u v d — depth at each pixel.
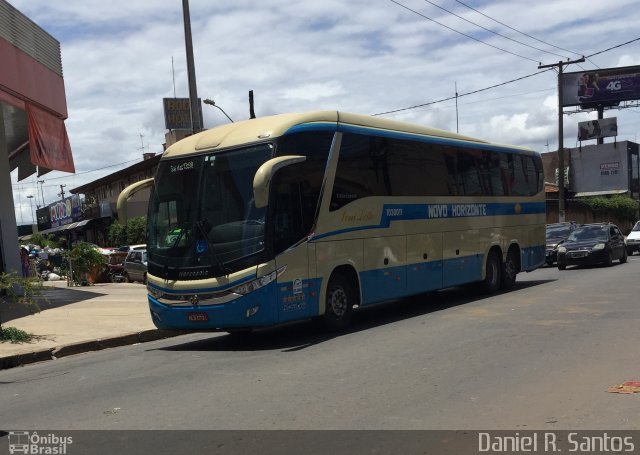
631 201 56.91
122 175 48.56
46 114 16.22
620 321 9.97
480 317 11.23
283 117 10.01
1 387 7.95
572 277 18.66
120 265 28.92
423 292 12.58
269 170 8.83
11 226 18.11
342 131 10.76
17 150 21.75
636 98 59.53
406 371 7.27
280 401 6.26
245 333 11.52
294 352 8.99
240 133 9.94
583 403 5.73
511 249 16.12
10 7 14.21
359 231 10.95
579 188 64.00
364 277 11.05
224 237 9.46
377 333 10.13
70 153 17.80
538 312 11.41
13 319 13.20
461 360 7.71
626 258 24.33
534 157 17.45
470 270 14.20
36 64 15.52
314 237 10.02
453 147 13.83
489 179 15.14
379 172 11.54
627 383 6.32
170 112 46.12
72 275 23.30
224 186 9.69
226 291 9.30
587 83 61.00
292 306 9.60
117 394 7.04
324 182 10.27
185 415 5.96
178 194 10.09
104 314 13.84
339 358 8.27
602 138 62.62
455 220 13.68
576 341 8.55
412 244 12.28
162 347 10.67
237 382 7.23
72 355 10.39
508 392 6.20
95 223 47.94
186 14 16.81
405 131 12.43
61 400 6.95
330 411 5.82
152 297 10.13
